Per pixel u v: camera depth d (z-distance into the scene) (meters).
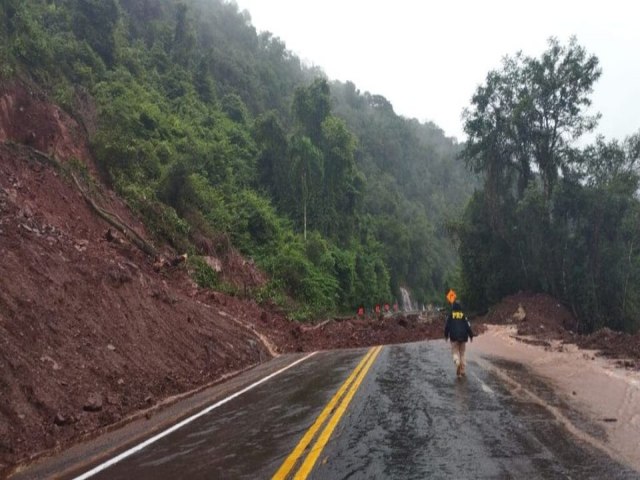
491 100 37.69
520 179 37.88
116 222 20.12
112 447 6.82
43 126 20.58
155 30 64.06
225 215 36.41
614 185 31.92
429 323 29.12
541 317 31.55
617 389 8.69
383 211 97.44
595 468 4.86
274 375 13.19
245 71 80.75
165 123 39.16
